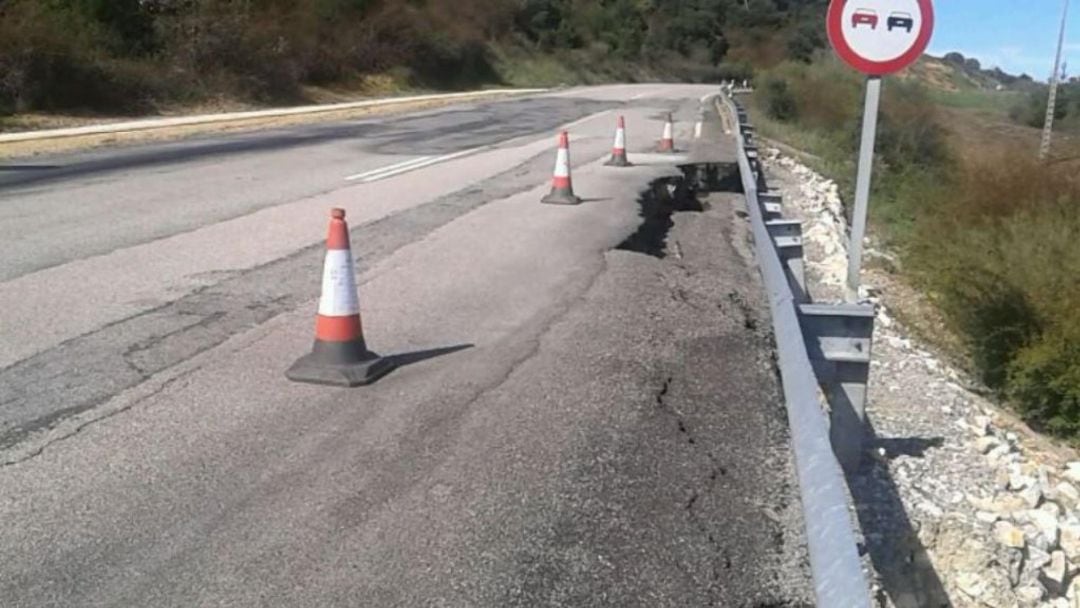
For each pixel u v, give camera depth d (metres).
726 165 17.92
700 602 3.61
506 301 7.73
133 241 9.28
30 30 22.02
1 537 3.85
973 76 126.94
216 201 11.80
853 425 5.50
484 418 5.28
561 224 11.19
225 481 4.40
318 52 36.44
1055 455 8.80
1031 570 5.72
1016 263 11.59
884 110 35.53
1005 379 10.53
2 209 10.67
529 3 64.94
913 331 11.69
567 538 4.03
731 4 99.31
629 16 80.69
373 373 5.80
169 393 5.44
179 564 3.71
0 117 20.67
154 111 25.16
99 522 4.00
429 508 4.23
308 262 8.68
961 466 6.72
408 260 8.99
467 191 13.38
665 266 9.45
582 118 29.03
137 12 26.98
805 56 88.69
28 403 5.19
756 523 4.25
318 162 16.25
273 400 5.40
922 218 18.75
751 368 6.45
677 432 5.25
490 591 3.61
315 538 3.93
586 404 5.58
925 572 5.40
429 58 46.38
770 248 6.97
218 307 7.15
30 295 7.23
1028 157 19.64
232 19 30.03
